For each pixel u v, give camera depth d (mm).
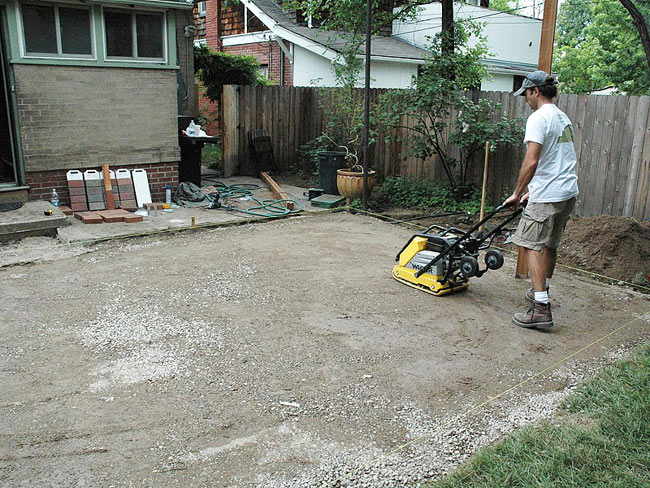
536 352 4266
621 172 7277
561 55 20672
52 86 7582
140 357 4008
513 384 3785
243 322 4629
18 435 3104
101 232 6973
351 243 7000
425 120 9711
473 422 3330
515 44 18906
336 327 4586
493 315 4922
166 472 2836
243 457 2967
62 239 6805
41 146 7633
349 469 2887
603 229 6434
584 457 2861
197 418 3303
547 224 4508
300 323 4641
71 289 5273
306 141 12539
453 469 2893
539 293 4605
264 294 5246
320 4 11492
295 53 15344
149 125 8508
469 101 8531
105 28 7863
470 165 9219
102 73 7945
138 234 6992
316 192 9398
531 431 3127
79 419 3266
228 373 3820
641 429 3100
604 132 7367
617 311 5117
